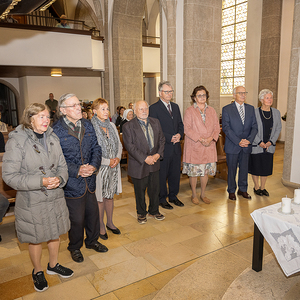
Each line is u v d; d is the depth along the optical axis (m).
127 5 9.61
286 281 2.19
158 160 3.50
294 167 4.96
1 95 13.15
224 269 2.56
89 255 2.88
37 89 11.53
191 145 4.04
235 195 4.54
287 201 2.06
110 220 3.35
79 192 2.55
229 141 4.28
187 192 4.80
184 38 6.00
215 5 6.14
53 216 2.19
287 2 9.64
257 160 4.43
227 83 13.32
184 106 6.24
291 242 1.90
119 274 2.55
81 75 11.98
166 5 6.02
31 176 2.03
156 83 14.23
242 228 3.43
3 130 4.92
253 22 10.60
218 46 6.36
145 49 11.98
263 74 10.44
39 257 2.31
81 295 2.28
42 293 2.31
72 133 2.49
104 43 10.20
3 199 2.81
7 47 7.88
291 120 4.91
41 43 8.31
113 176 3.08
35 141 2.09
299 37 4.67
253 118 4.23
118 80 10.05
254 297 2.01
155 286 2.38
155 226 3.53
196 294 2.23
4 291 2.35
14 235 3.39
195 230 3.39
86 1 10.02
